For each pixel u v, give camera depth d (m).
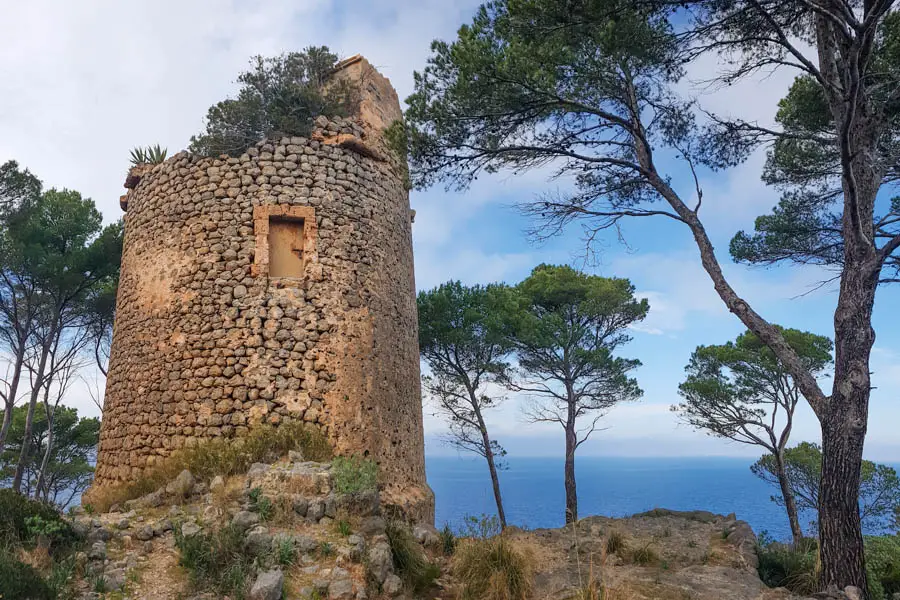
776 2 7.63
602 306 17.50
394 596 5.64
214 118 10.82
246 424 9.02
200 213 10.14
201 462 8.20
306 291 9.81
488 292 18.05
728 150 9.09
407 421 10.88
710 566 7.09
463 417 18.05
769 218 11.79
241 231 9.95
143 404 9.69
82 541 5.69
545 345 17.20
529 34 7.58
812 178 10.89
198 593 5.14
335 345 9.72
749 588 6.23
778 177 11.28
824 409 6.84
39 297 16.38
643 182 9.27
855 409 6.62
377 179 11.25
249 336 9.41
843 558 6.34
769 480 18.22
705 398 17.38
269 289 9.66
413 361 11.62
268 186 10.16
